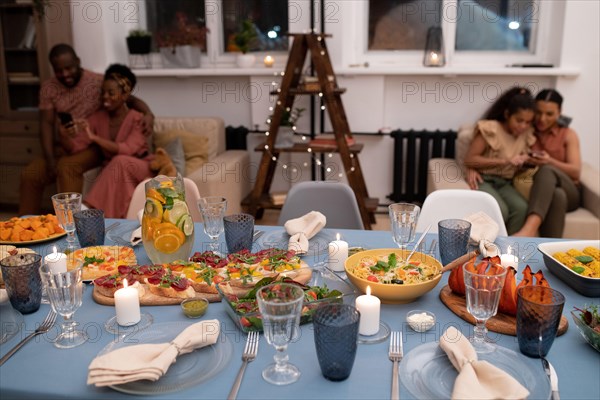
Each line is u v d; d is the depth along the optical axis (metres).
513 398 0.96
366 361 1.15
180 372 1.10
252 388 1.06
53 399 1.05
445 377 1.08
